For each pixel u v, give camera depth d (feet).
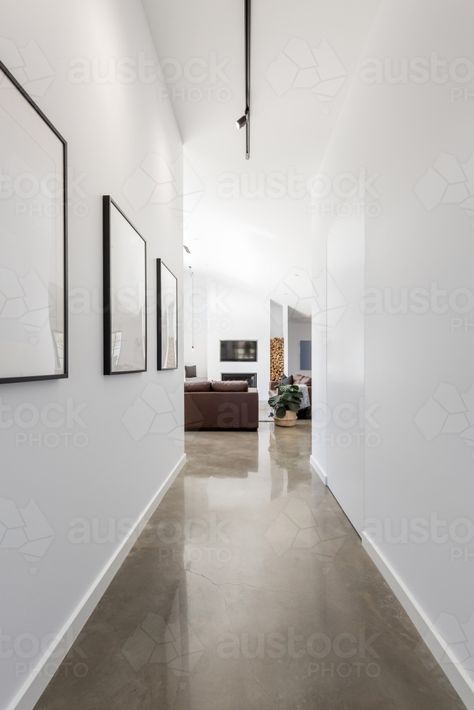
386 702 4.02
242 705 3.96
